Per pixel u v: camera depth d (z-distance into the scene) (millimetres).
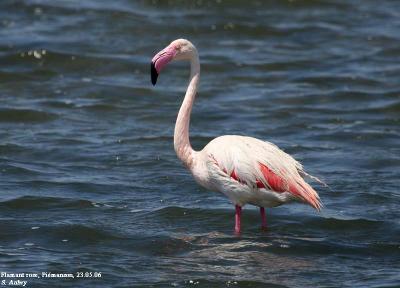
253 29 24844
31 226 11875
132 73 21266
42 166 14727
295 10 27016
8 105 18391
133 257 10898
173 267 10531
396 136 17047
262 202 11219
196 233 11789
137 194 13445
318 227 12102
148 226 12047
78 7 25734
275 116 18406
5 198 12938
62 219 12227
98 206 12820
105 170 14648
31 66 21141
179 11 26016
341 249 11250
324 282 10086
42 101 18797
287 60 22531
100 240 11477
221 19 25562
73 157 15281
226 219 12375
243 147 11031
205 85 20594
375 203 13047
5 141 16000
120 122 17750
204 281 10094
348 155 15688
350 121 18156
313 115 18578
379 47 24031
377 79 21219
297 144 16453
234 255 10961
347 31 25266
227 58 22484
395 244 11461
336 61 22734
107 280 10117
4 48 22078
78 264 10594
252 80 21094
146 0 26469
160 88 20156
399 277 10266
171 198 13266
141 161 15164
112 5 26078
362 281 10125
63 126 17297
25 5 25703
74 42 22922
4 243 11305
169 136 16766
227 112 18609
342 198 13273
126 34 23969
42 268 10438
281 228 11984
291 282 10078
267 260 10789
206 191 13641
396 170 14844
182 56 11664
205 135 16906
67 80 20453
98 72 21188
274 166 10914
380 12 27312
